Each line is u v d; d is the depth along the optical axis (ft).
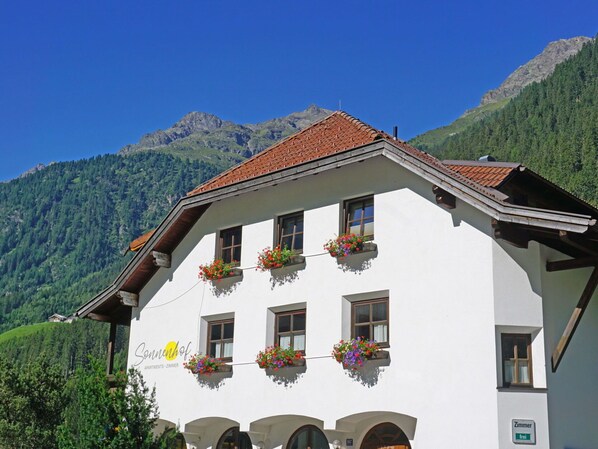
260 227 72.08
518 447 54.13
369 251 63.31
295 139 75.56
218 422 74.23
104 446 57.47
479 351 55.83
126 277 79.66
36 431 84.99
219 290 74.18
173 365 76.23
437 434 56.44
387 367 60.03
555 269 58.13
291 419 67.67
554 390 56.85
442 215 59.72
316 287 66.33
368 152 62.03
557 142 334.24
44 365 91.86
